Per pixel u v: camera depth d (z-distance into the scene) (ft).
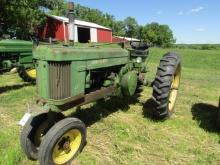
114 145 13.61
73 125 11.43
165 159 12.60
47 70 11.43
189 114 18.54
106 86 15.31
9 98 20.86
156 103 15.57
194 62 72.02
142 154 12.93
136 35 247.29
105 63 14.47
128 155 12.74
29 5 64.03
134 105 19.58
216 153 13.32
